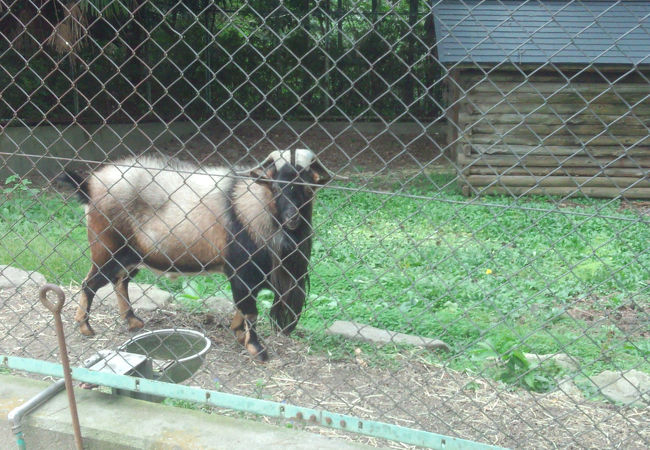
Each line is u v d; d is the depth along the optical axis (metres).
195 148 15.54
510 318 5.53
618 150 10.53
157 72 16.36
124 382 2.79
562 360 4.52
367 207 9.35
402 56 16.88
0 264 6.45
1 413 2.82
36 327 4.93
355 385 4.02
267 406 2.57
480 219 8.59
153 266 4.82
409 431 2.38
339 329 5.02
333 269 6.71
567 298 6.07
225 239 4.50
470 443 2.30
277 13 16.44
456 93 12.68
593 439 3.25
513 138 10.65
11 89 12.33
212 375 4.15
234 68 17.39
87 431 2.65
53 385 2.91
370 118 17.34
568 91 10.43
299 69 17.16
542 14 10.27
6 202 8.76
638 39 9.95
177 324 5.24
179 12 15.73
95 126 13.87
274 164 4.22
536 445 3.18
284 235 4.32
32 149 12.20
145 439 2.57
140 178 4.64
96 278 4.81
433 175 12.33
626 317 5.64
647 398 3.81
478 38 9.77
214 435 2.58
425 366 4.35
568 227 8.27
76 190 4.64
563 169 10.66
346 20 16.64
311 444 2.52
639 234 7.88
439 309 5.72
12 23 10.86
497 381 4.06
